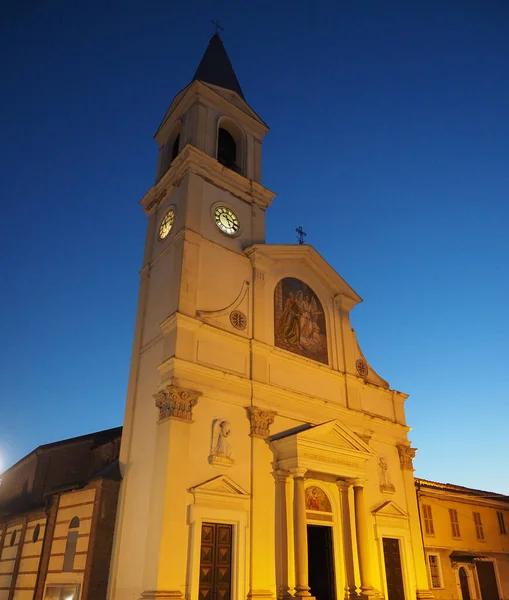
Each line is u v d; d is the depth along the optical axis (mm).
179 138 28719
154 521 16672
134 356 22047
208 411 19172
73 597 17766
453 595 27172
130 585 16750
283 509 19375
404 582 23000
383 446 25672
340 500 21609
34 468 29641
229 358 20844
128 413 20750
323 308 26344
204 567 16953
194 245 22078
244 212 25516
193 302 20734
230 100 28734
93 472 26312
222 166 25172
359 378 25766
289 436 20141
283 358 22797
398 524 23906
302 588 18234
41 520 22281
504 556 31453
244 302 22734
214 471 18453
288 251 25188
